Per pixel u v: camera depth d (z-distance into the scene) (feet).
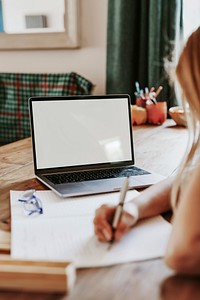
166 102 7.29
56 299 1.81
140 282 1.95
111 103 4.18
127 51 7.52
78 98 4.06
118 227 2.40
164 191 2.90
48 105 3.94
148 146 5.11
